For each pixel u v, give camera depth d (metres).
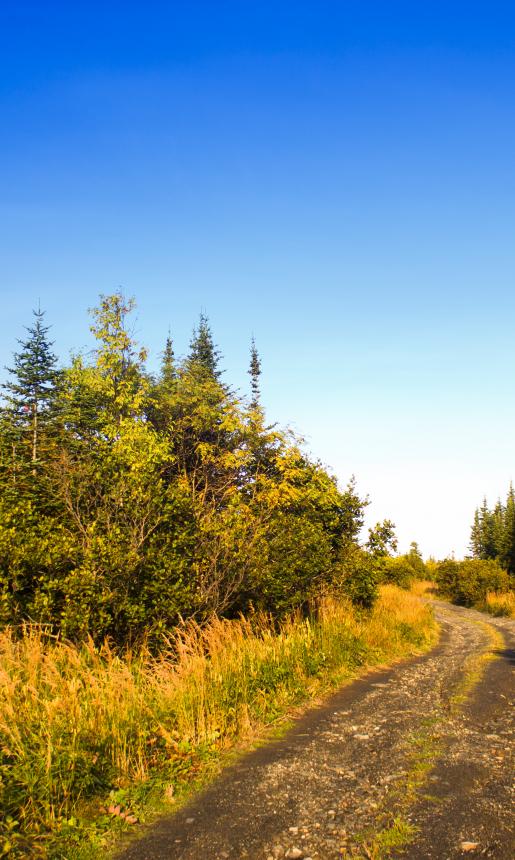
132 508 10.66
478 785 5.47
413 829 4.58
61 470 11.21
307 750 6.78
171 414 18.42
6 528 9.63
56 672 7.40
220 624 10.88
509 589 34.06
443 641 18.31
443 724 7.79
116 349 17.48
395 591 28.20
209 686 8.10
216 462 16.73
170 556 10.54
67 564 9.91
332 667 11.28
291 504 16.50
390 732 7.48
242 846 4.46
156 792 5.50
